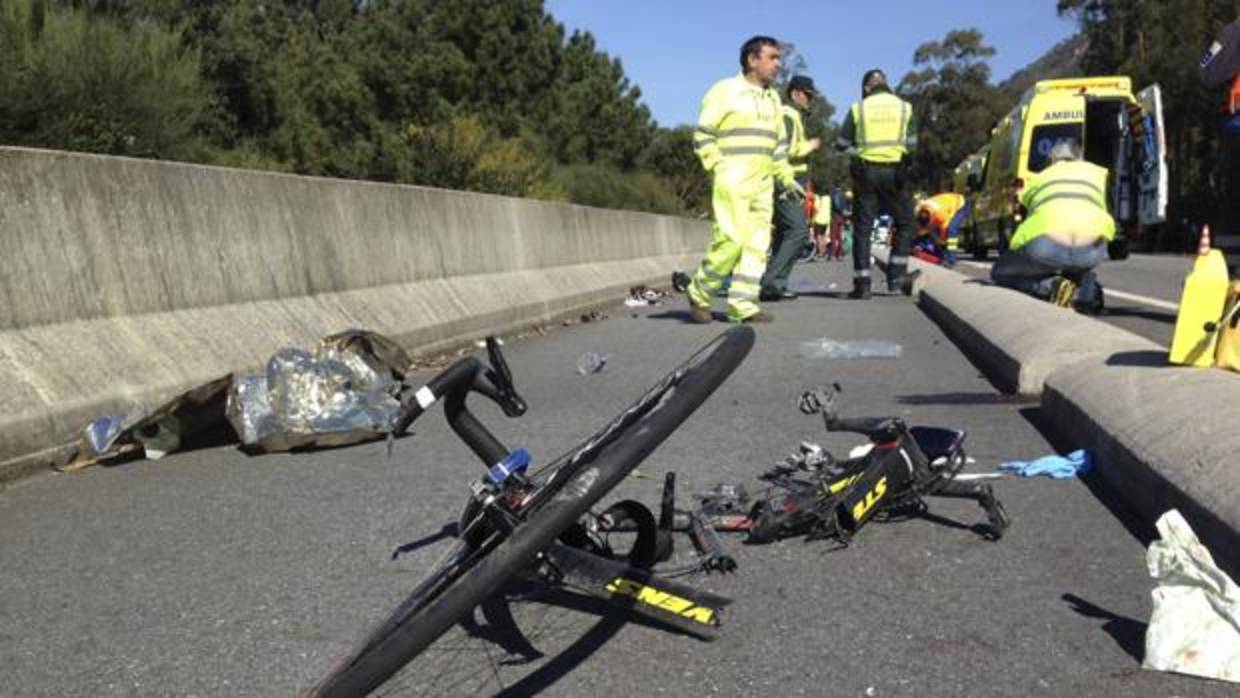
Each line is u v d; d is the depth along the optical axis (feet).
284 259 23.98
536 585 10.08
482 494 7.44
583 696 8.16
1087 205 30.58
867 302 41.22
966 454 15.02
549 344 30.99
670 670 8.52
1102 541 11.18
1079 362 17.48
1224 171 24.18
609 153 107.96
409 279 29.78
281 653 9.21
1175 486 10.90
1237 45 24.16
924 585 10.10
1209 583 8.21
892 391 20.33
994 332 22.90
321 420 17.12
